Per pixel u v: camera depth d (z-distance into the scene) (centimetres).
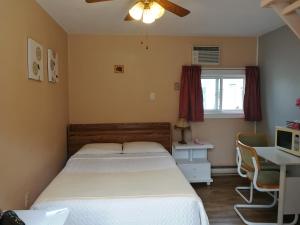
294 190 258
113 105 417
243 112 438
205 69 423
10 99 204
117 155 343
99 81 413
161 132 410
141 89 420
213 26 364
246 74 421
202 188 378
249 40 430
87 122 415
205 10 295
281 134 304
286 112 354
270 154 283
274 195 318
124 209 199
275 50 379
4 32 194
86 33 402
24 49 232
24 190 232
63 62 377
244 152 288
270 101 395
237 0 264
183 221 201
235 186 385
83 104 413
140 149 360
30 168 246
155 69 420
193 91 414
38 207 193
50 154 310
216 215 293
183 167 390
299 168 285
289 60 346
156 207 201
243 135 351
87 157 333
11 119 205
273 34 385
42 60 278
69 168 287
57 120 343
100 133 401
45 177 291
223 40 427
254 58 434
